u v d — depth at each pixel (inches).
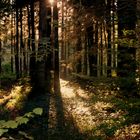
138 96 289.0
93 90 869.2
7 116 695.1
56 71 1068.5
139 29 313.4
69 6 544.1
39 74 957.2
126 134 430.9
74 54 430.3
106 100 299.6
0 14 880.9
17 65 1448.1
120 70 297.3
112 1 380.8
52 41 895.7
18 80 1333.7
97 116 589.0
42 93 949.2
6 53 502.6
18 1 1211.2
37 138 556.4
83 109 698.2
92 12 415.8
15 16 1461.6
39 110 152.9
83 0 469.4
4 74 1455.5
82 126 588.7
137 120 295.3
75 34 475.8
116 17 373.4
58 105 793.6
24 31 1652.3
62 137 558.9
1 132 144.6
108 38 568.1
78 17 444.5
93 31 474.6
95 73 994.1
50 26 1087.6
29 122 632.4
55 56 1088.2
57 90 1031.6
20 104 820.0
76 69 1245.1
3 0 871.7
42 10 938.7
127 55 300.4
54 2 1058.1
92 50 396.5
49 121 650.8
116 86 299.4
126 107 292.8
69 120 649.0
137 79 290.2
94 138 484.1
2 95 1023.6
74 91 967.0
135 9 337.4
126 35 321.4
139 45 301.3
